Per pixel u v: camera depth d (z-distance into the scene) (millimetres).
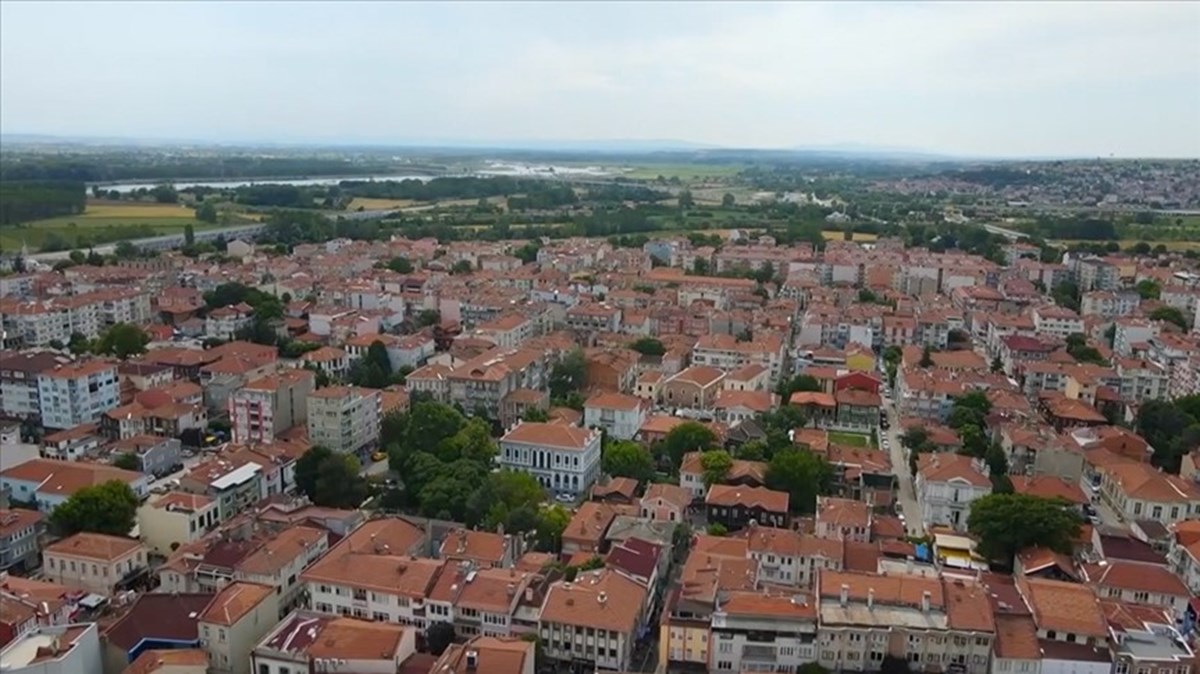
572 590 190375
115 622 185750
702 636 184500
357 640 171125
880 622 178875
